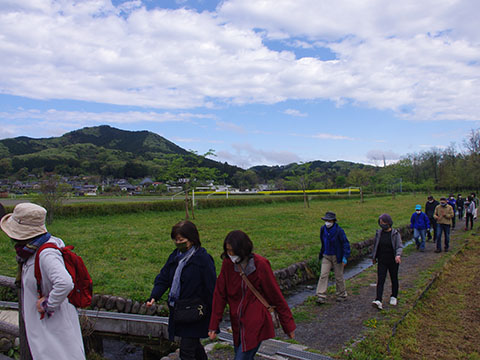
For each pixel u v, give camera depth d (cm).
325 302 684
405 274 895
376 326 554
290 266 965
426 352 485
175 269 355
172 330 348
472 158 6028
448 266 994
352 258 1274
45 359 275
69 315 294
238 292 318
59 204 1855
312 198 4516
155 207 2578
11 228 283
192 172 2211
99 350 581
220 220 2123
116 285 768
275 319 329
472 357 469
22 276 289
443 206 1207
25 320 284
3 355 497
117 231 1600
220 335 527
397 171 6438
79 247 1195
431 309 664
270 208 3177
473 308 664
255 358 444
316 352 462
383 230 652
